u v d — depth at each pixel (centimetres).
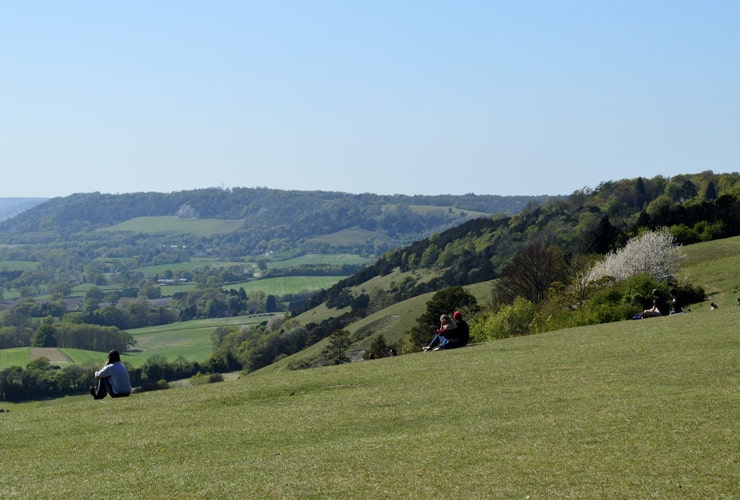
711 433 1438
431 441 1553
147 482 1384
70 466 1580
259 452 1596
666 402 1738
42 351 16925
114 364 2661
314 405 2119
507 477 1261
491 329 8031
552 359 2639
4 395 12075
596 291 7744
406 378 2486
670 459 1298
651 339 2897
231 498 1241
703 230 13050
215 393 2480
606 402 1808
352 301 19775
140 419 2091
